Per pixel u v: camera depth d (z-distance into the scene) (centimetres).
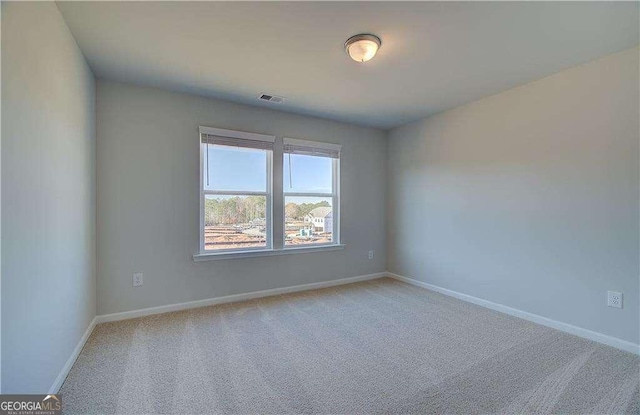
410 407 162
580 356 217
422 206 402
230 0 170
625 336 227
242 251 340
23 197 132
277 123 366
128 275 285
